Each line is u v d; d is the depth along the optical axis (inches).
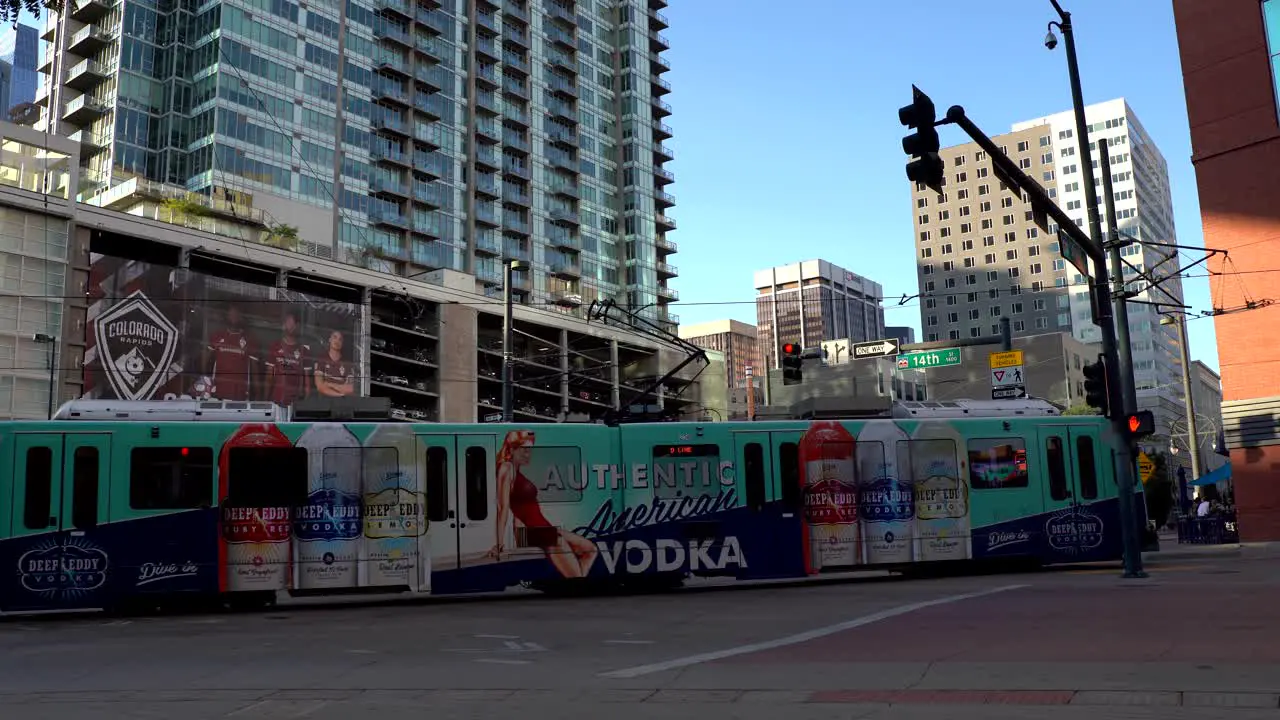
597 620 611.8
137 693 366.3
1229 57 1355.8
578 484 821.9
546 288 4542.3
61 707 339.0
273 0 3420.3
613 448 834.8
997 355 1226.0
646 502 831.7
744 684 361.1
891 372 3946.9
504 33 4562.0
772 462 860.0
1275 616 499.5
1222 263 1342.3
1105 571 878.4
